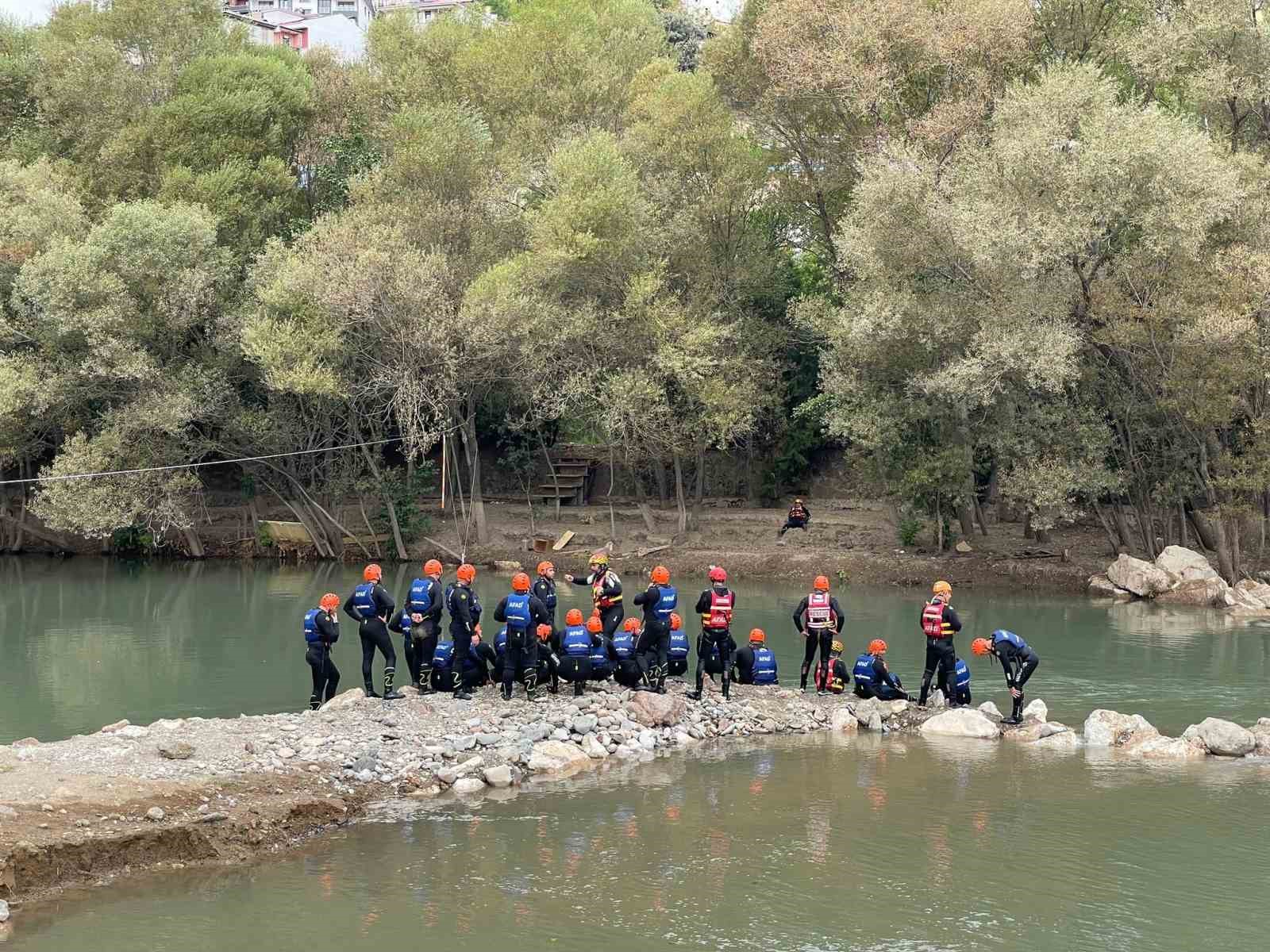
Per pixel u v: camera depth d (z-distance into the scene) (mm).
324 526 45062
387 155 45312
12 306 40500
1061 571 37469
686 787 16344
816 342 43938
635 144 42688
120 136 44469
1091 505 39156
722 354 41594
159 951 11078
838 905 12336
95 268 39156
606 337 40031
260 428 41250
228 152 44750
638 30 52000
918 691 22250
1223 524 35500
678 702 19578
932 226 34188
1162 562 35156
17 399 38594
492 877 12945
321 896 12406
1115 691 22469
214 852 13406
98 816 13453
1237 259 31922
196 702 21062
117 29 48188
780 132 43969
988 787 16500
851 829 14656
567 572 41094
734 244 44000
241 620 30797
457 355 39875
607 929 11688
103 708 20578
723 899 12453
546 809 15305
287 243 45625
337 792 15328
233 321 40344
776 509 48562
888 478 39094
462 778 16156
